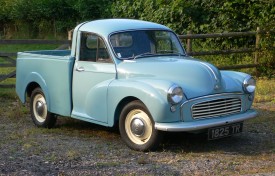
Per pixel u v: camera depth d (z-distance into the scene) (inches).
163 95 250.8
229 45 575.5
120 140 292.8
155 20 624.7
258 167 239.3
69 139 295.4
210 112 261.3
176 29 603.2
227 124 263.7
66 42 453.1
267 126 325.7
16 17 939.3
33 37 940.0
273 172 229.3
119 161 248.4
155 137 258.1
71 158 252.8
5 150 269.3
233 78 282.4
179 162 247.1
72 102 301.3
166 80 257.1
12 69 580.1
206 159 252.7
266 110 374.6
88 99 288.8
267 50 531.8
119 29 293.4
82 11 877.8
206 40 590.2
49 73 313.3
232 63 560.7
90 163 245.0
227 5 575.2
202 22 592.4
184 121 254.5
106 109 277.9
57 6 912.9
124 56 285.7
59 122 339.9
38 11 919.7
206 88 261.3
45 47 810.2
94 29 295.4
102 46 289.1
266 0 554.3
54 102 311.3
